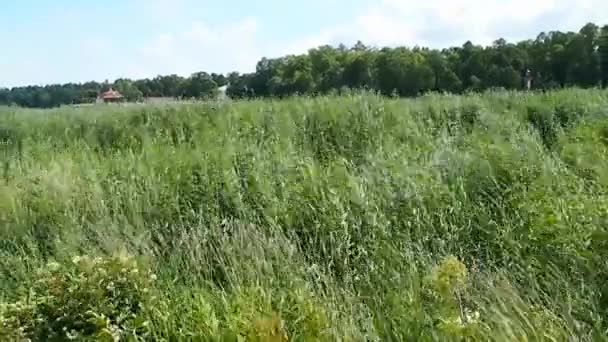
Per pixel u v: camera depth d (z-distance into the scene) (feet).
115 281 11.37
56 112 38.52
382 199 15.48
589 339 9.68
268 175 17.94
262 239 13.89
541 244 12.54
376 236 14.21
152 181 18.28
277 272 12.88
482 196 15.94
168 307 11.65
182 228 15.37
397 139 24.45
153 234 15.62
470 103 31.45
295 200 15.84
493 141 20.66
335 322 10.75
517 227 13.64
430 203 15.43
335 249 13.74
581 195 14.07
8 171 21.33
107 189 18.60
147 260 13.06
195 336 10.74
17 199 17.74
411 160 18.99
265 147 23.02
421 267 12.98
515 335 9.80
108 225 15.90
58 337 10.28
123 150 25.89
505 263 12.55
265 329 10.27
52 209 17.60
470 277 11.76
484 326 9.98
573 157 19.31
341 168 17.95
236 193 16.66
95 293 10.88
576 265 11.62
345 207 15.30
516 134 22.62
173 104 35.50
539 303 10.86
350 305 11.46
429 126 26.45
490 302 10.78
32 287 12.01
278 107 30.99
